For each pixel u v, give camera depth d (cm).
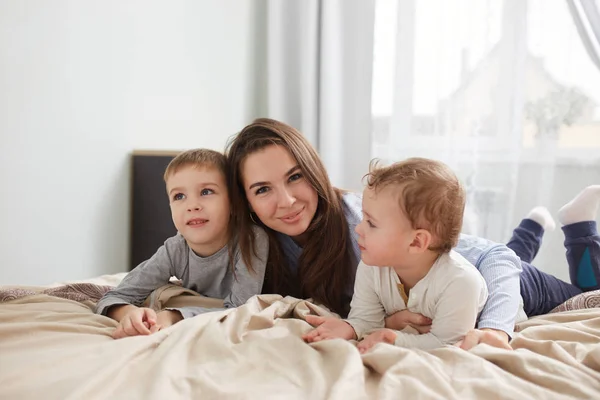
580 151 212
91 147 180
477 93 228
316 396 61
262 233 107
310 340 82
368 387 66
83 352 71
